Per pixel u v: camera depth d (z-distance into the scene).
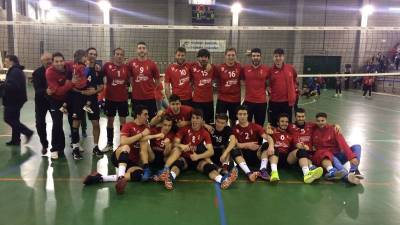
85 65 5.38
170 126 4.85
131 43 20.84
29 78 18.14
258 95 5.49
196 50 21.06
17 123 6.00
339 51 21.48
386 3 21.31
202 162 4.75
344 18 21.23
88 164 5.14
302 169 4.66
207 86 5.54
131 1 20.80
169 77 5.62
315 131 5.08
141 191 4.15
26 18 18.27
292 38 21.03
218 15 21.09
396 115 10.64
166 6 20.83
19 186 4.23
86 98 5.38
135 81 5.54
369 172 5.05
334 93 18.98
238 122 5.13
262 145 4.91
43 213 3.52
